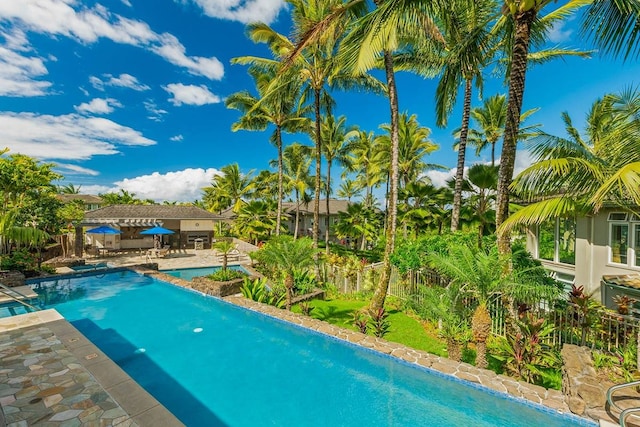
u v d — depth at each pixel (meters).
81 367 5.44
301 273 13.04
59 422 3.97
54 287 14.26
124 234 27.62
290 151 30.98
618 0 5.47
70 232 22.17
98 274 16.53
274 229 29.02
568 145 6.03
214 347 7.97
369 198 38.53
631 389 4.65
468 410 5.39
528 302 6.61
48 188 16.80
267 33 14.62
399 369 6.60
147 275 16.06
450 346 6.52
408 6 6.43
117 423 3.97
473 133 26.69
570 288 11.16
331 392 5.98
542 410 4.90
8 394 4.60
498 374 6.08
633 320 5.79
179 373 6.66
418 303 7.60
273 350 7.81
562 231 12.25
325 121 24.34
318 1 12.54
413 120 27.56
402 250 9.92
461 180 13.29
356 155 30.27
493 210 14.21
